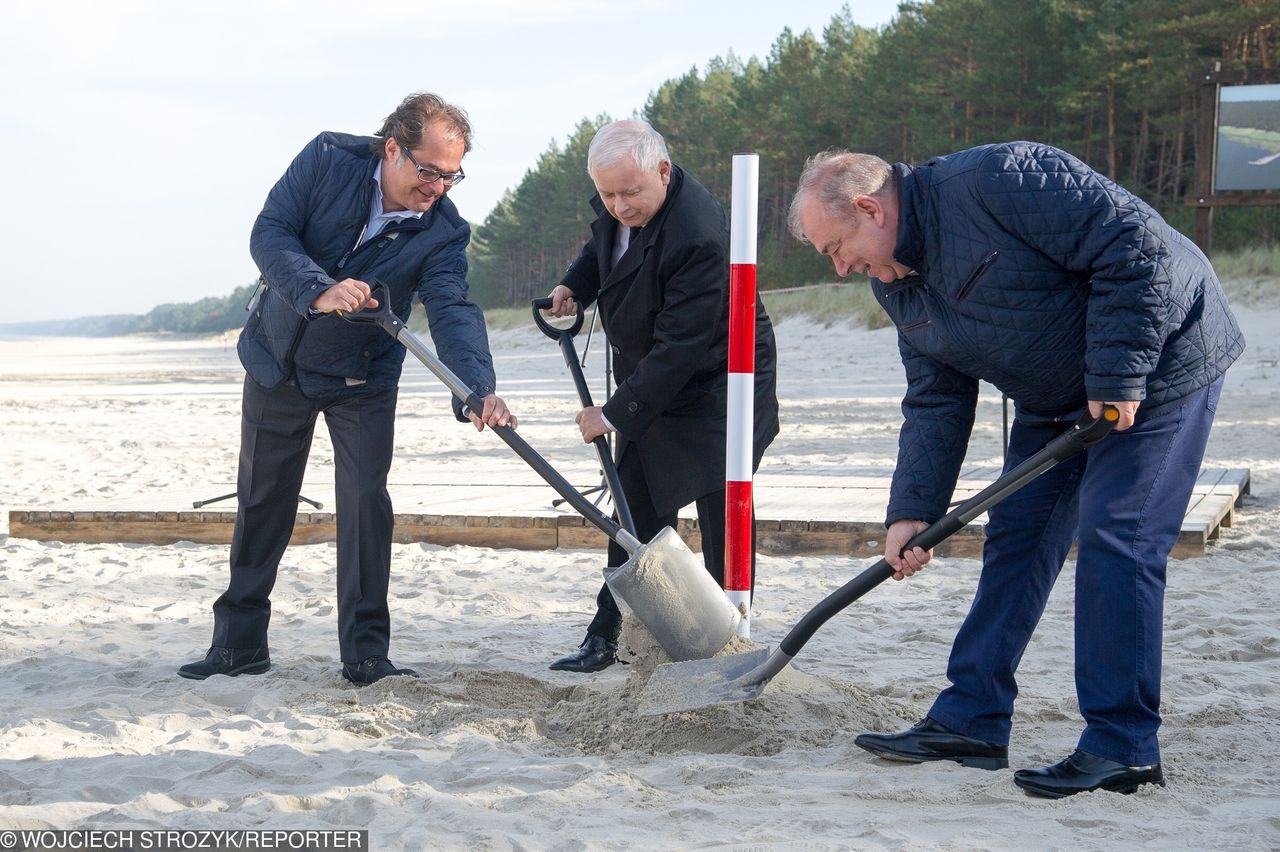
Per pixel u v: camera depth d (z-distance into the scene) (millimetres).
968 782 3125
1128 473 3088
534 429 14750
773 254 50438
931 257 3090
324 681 4316
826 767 3322
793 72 58875
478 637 5051
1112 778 3037
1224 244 29469
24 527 7566
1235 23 33094
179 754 3377
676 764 3318
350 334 4160
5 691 4188
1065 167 2953
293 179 4199
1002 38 40688
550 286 88688
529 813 2920
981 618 3393
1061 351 3074
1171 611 5215
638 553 3719
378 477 4305
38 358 55531
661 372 4051
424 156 4074
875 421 14750
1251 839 2680
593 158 3977
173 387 26766
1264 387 16422
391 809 2906
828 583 6137
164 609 5625
